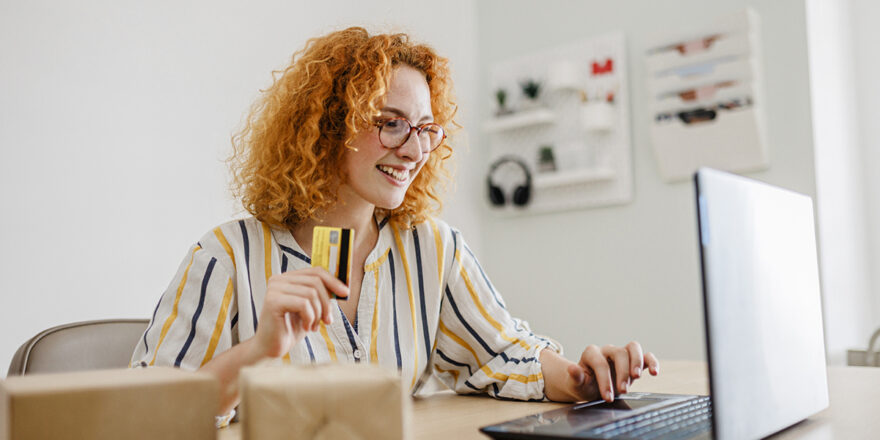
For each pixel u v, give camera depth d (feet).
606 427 2.64
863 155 10.27
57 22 8.10
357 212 4.24
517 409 3.74
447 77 4.71
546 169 11.34
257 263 3.99
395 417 1.89
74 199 8.09
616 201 10.69
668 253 10.21
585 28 11.21
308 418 1.82
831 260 9.16
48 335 4.53
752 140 9.35
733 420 2.27
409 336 4.27
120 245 8.41
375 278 4.23
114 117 8.46
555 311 11.37
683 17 10.16
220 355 2.97
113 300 8.32
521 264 11.84
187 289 3.71
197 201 9.12
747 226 2.54
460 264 4.57
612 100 10.75
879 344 9.86
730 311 2.34
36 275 7.77
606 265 10.84
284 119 4.20
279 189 4.09
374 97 3.93
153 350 3.51
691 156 9.87
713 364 2.20
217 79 9.37
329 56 4.20
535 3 11.85
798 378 2.89
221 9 9.46
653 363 3.60
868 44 10.23
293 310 2.72
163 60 8.90
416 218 4.57
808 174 9.09
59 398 1.70
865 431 2.83
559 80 10.92
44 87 7.97
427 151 4.18
